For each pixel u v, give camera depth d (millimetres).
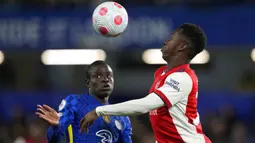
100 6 22562
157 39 55062
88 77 24078
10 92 59500
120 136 24188
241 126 53312
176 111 20156
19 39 56344
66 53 65188
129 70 70188
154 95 19562
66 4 59062
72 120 23297
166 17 55125
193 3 57844
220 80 69000
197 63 69625
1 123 58438
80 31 55875
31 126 47062
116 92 69500
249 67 68188
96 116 19469
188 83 19953
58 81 68000
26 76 69000
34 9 57312
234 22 55125
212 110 58250
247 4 55500
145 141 46969
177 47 20516
